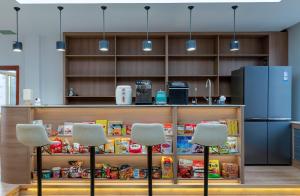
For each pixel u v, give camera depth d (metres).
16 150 3.76
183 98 3.93
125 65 6.00
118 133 3.77
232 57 5.95
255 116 4.70
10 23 5.12
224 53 5.91
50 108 3.87
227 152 3.75
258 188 3.66
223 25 5.27
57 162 3.94
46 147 3.77
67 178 3.76
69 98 5.93
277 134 4.71
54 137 3.82
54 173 3.77
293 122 4.66
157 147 3.75
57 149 3.78
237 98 5.05
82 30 5.59
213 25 5.27
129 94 3.94
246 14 4.59
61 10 4.37
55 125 3.97
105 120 3.84
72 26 5.32
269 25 5.28
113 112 3.96
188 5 4.14
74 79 5.99
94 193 3.44
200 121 3.94
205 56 5.82
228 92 5.94
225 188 3.66
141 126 2.96
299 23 5.11
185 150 3.74
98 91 6.01
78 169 3.76
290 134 4.71
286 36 5.58
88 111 3.97
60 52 6.07
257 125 4.70
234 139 3.80
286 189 3.66
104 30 5.43
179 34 5.65
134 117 3.95
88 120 3.97
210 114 3.96
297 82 5.20
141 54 5.90
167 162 3.73
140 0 3.89
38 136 3.07
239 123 3.76
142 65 6.00
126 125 3.85
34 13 4.54
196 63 5.98
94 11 4.44
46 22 5.06
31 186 3.71
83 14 4.59
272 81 4.71
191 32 5.59
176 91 3.94
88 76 5.70
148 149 3.10
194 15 4.65
